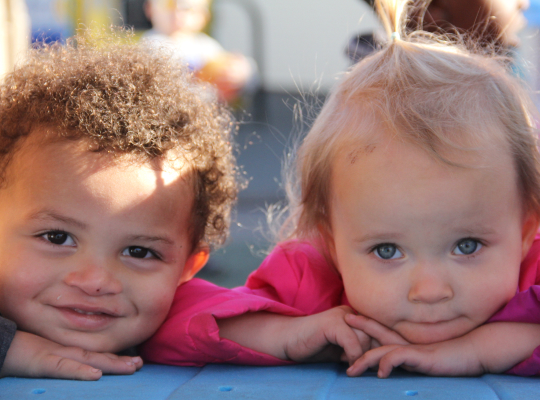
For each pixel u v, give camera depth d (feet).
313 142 4.74
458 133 4.05
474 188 3.91
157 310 4.31
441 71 4.50
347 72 5.08
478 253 4.01
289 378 3.84
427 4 5.61
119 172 4.15
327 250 4.90
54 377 3.79
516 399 3.30
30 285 4.03
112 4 17.46
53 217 4.04
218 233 5.21
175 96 4.85
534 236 4.43
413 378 3.89
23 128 4.35
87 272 4.03
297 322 4.33
